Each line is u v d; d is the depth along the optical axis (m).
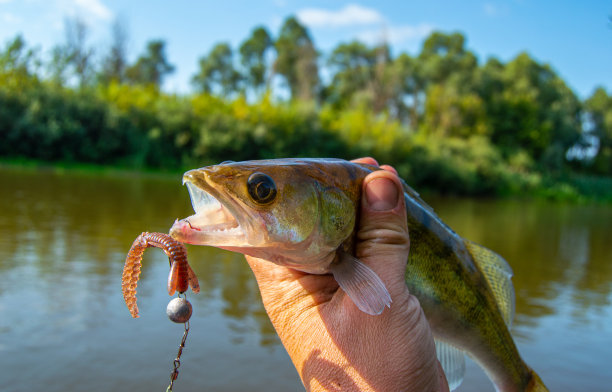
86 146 36.81
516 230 21.20
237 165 1.86
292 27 79.81
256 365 5.50
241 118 43.06
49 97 36.41
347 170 2.06
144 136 39.81
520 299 9.24
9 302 6.91
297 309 1.95
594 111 89.12
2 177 24.45
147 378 5.09
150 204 18.98
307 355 1.86
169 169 39.75
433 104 66.88
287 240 1.85
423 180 48.41
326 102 82.19
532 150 68.44
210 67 86.12
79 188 22.75
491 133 66.25
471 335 2.67
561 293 9.93
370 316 1.78
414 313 1.81
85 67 52.09
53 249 10.17
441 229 2.57
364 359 1.76
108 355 5.54
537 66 81.62
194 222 1.75
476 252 2.82
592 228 25.52
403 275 1.89
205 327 6.56
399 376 1.74
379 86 75.75
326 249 1.93
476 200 44.09
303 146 44.66
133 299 1.65
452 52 83.50
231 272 9.45
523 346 6.78
